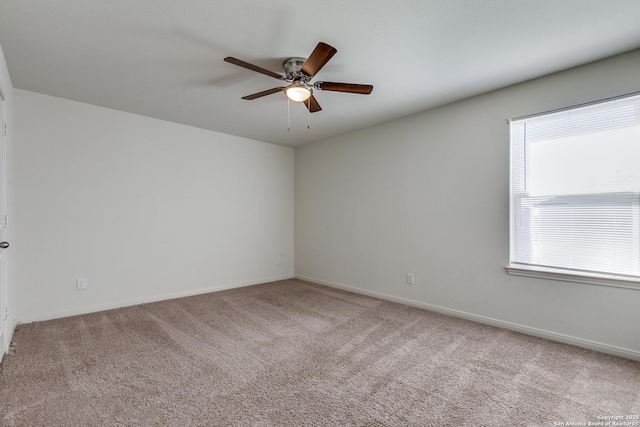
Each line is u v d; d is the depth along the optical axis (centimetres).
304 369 209
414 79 261
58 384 188
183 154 391
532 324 267
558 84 249
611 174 231
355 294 407
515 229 280
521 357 226
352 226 421
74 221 313
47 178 297
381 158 384
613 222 230
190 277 399
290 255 514
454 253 317
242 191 452
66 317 305
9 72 248
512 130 280
